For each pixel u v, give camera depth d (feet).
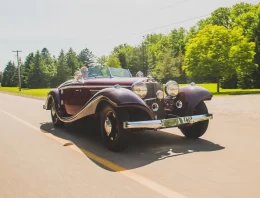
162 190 11.80
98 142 21.15
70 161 16.37
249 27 128.36
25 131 26.08
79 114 21.15
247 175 13.25
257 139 20.74
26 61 328.49
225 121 29.66
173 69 215.92
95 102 18.62
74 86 24.08
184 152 17.51
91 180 13.26
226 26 184.85
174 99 21.03
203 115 19.53
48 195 11.76
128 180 13.10
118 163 15.70
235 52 101.91
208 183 12.39
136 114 18.43
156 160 16.03
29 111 43.60
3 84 367.25
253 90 110.52
